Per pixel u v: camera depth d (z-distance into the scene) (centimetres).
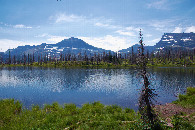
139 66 700
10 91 3061
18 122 967
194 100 1528
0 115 1148
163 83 3941
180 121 766
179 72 7412
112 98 2306
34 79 5253
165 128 696
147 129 691
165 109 1347
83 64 16338
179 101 1716
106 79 5191
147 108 702
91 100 2180
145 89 679
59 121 959
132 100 2131
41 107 1593
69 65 15412
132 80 4853
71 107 1443
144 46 689
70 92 2927
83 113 1189
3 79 5234
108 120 919
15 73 7581
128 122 878
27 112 1230
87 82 4469
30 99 2258
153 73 6862
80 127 816
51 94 2702
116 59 17175
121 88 3359
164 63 15188
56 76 6262
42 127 854
